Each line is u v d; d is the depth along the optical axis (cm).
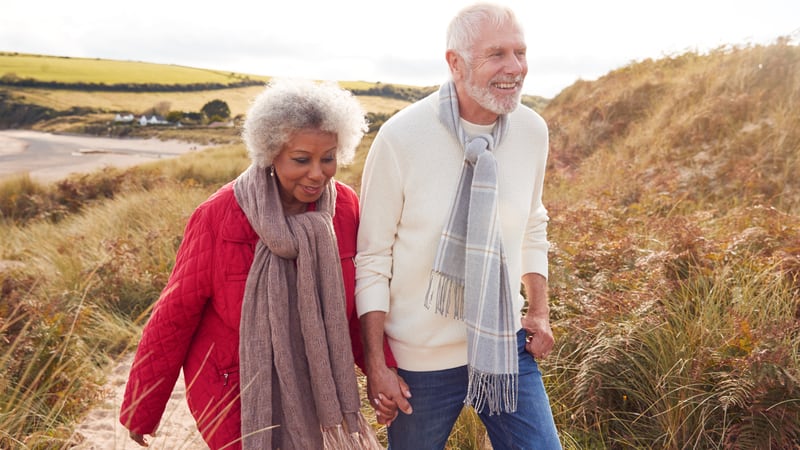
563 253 422
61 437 294
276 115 180
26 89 10775
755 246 394
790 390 259
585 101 1210
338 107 186
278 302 188
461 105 206
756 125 700
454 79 204
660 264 373
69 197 1194
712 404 277
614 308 334
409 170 202
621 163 788
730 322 308
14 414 277
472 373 202
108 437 323
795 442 257
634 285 358
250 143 186
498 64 193
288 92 185
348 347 198
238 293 188
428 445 221
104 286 541
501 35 192
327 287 193
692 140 742
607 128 1025
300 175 187
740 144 671
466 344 212
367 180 208
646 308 321
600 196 643
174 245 656
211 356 195
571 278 387
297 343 194
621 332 312
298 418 191
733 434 265
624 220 537
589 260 410
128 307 527
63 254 634
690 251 374
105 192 1235
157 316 191
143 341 193
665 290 344
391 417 209
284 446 192
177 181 1326
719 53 1084
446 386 214
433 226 204
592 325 328
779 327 297
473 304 198
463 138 201
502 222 210
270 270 188
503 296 201
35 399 320
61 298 472
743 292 335
